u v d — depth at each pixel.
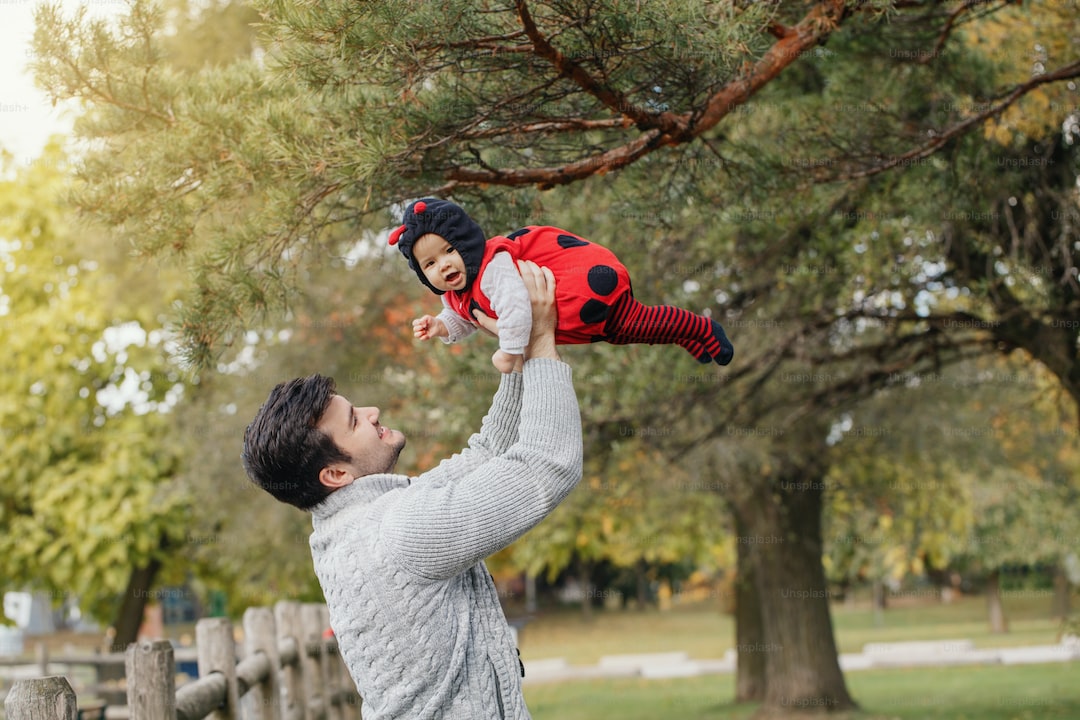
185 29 10.62
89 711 8.14
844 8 3.51
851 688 15.17
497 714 2.05
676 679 17.80
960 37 5.42
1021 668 16.50
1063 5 5.50
